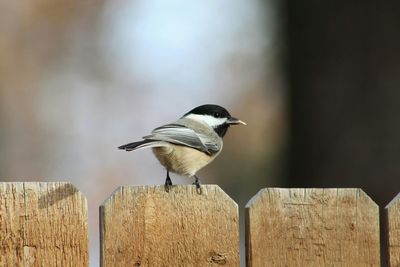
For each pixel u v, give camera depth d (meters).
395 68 11.02
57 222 5.36
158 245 5.54
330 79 11.45
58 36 18.77
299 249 5.73
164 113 18.86
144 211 5.53
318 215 5.77
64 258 5.36
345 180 11.21
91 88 18.72
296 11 11.88
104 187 17.59
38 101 18.44
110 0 19.06
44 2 18.67
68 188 5.40
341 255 5.77
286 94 12.10
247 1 19.61
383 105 11.03
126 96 18.81
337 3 11.40
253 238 5.68
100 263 5.47
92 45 18.88
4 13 18.47
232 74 19.31
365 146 11.09
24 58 18.56
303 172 11.70
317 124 11.54
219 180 18.34
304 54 11.75
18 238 5.30
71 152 18.11
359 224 5.80
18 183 5.34
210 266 5.63
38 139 18.20
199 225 5.63
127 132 18.52
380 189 10.97
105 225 5.45
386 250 5.82
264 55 19.30
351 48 11.29
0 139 17.97
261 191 5.73
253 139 18.61
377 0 11.12
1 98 18.17
